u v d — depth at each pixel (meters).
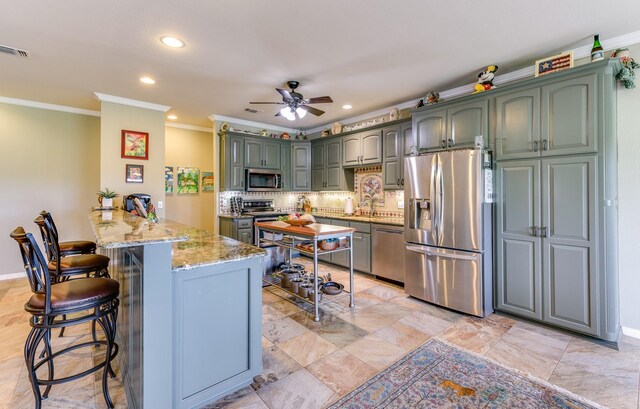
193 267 1.57
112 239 1.36
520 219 2.80
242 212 5.34
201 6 2.08
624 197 2.50
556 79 2.55
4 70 3.13
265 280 3.64
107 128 3.95
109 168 3.97
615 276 2.35
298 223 3.38
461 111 3.19
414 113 3.64
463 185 2.96
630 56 2.45
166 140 5.52
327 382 1.93
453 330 2.66
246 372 1.86
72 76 3.30
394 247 3.95
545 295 2.65
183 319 1.59
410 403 1.74
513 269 2.85
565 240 2.53
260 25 2.32
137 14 2.17
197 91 3.78
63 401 1.75
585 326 2.44
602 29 2.38
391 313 3.02
